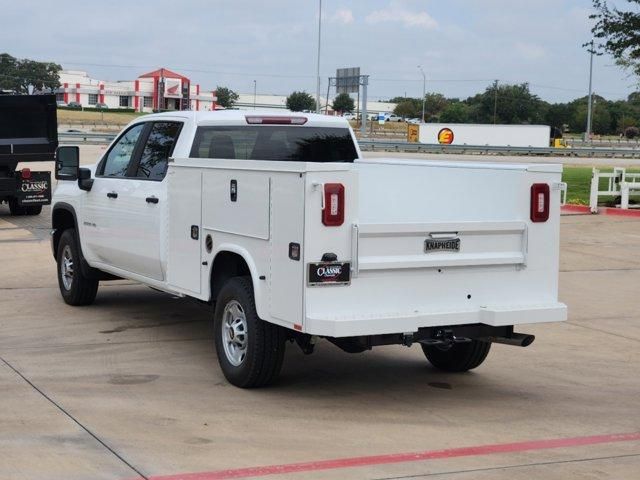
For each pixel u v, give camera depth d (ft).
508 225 22.41
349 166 20.39
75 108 363.56
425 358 27.58
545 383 24.77
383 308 21.04
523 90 434.71
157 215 26.73
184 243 25.32
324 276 20.25
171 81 344.90
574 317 34.09
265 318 21.67
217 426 20.02
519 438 19.85
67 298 33.53
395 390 23.65
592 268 46.42
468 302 22.17
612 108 443.32
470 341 23.75
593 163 152.66
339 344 21.79
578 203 78.64
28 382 23.27
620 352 28.63
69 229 33.45
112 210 29.53
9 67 444.14
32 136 59.93
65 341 28.04
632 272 45.29
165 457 17.89
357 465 17.74
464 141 213.87
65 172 31.65
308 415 21.09
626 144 277.44
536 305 22.67
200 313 32.68
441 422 20.88
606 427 20.85
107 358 26.00
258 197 21.68
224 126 26.86
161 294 36.32
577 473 17.66
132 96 375.45
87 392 22.48
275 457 18.07
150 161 28.14
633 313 35.09
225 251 23.21
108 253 30.25
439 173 23.68
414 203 23.76
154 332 29.48
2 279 39.06
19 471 16.92
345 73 240.53
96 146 136.15
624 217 70.95
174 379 23.90
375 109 579.89
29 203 61.36
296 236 20.31
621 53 84.12
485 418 21.31
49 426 19.70
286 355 27.43
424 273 21.49
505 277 22.63
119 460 17.66
